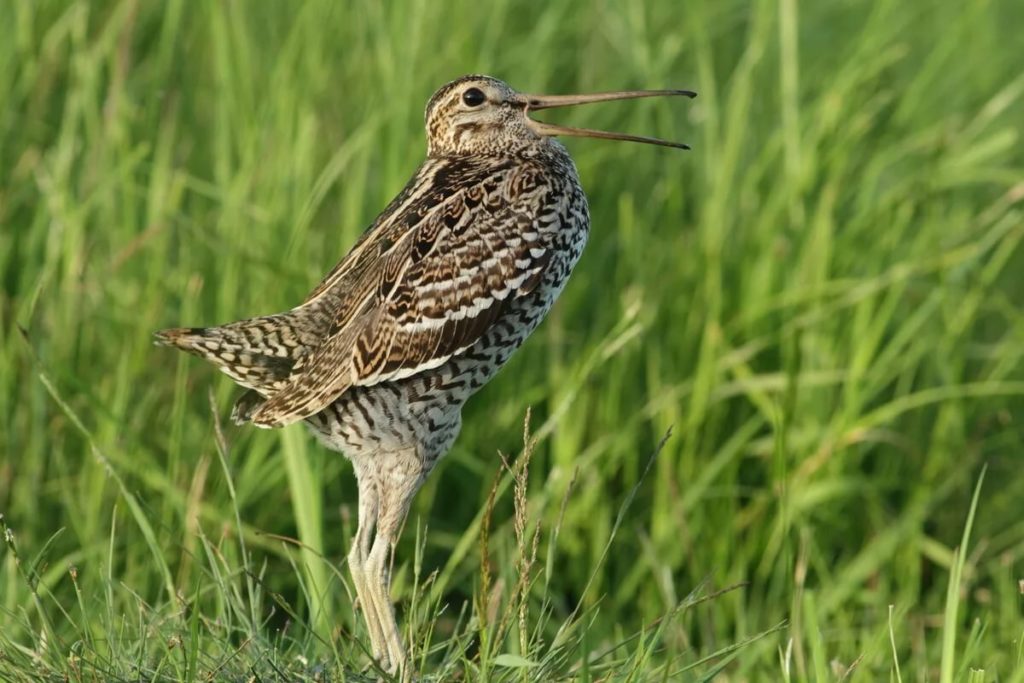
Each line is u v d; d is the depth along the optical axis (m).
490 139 11.71
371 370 10.66
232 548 11.95
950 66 18.27
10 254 14.64
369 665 9.80
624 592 13.81
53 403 13.68
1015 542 14.90
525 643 9.12
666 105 16.31
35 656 9.72
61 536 13.39
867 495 14.77
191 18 16.92
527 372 14.77
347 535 11.84
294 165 14.94
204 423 13.94
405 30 15.67
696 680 10.05
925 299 15.88
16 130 15.46
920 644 12.97
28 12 15.66
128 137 15.20
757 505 14.24
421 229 10.85
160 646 10.27
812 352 15.04
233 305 14.15
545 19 16.62
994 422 15.60
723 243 15.37
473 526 11.75
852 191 16.33
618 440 14.15
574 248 11.29
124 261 14.59
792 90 15.75
